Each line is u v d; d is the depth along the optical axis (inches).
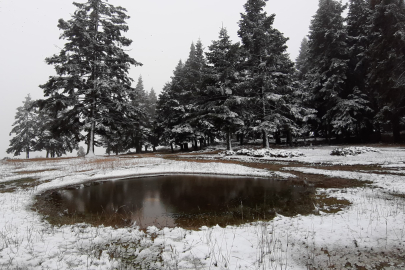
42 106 897.5
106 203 345.7
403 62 818.8
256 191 401.1
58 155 1875.0
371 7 979.9
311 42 1225.4
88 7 1017.5
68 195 395.2
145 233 221.6
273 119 1021.8
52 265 152.2
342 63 1045.8
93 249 181.6
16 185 462.3
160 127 1577.3
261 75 1002.1
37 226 236.2
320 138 1475.1
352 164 570.9
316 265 154.5
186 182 495.8
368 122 1082.1
